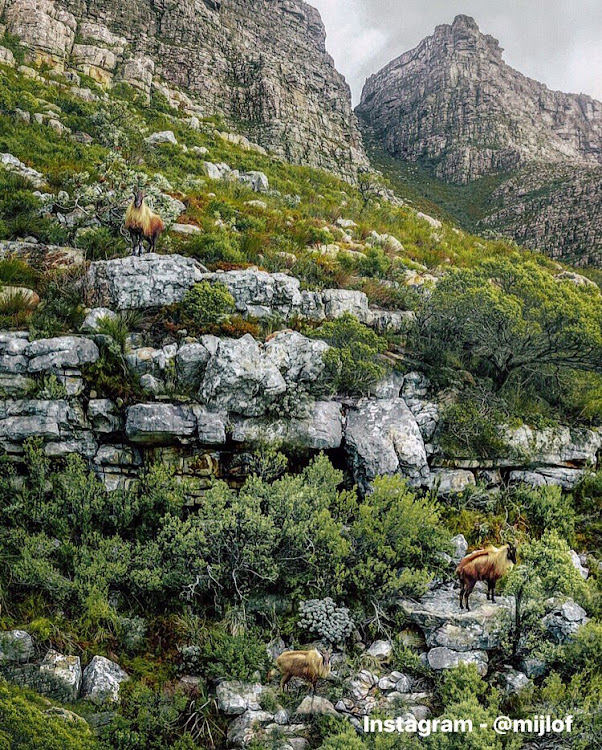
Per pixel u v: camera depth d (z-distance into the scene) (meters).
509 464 10.38
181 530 7.83
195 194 17.11
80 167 16.94
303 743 6.11
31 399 8.81
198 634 7.24
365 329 10.69
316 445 9.58
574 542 9.45
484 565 7.56
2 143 17.11
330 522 7.96
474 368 11.81
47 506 8.09
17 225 12.21
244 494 8.20
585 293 12.73
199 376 9.69
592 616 7.68
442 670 6.91
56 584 7.22
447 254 19.61
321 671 6.61
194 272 10.71
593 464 10.95
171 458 9.20
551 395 11.84
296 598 7.85
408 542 8.01
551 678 6.64
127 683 6.55
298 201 20.50
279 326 11.03
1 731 5.43
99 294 10.50
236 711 6.35
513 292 11.45
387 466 9.40
